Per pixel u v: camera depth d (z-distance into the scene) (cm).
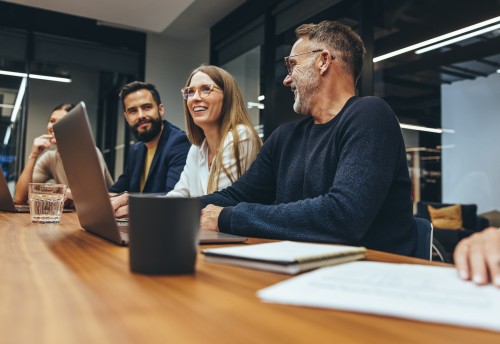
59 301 34
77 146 73
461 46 511
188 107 185
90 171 69
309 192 119
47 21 471
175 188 195
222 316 31
